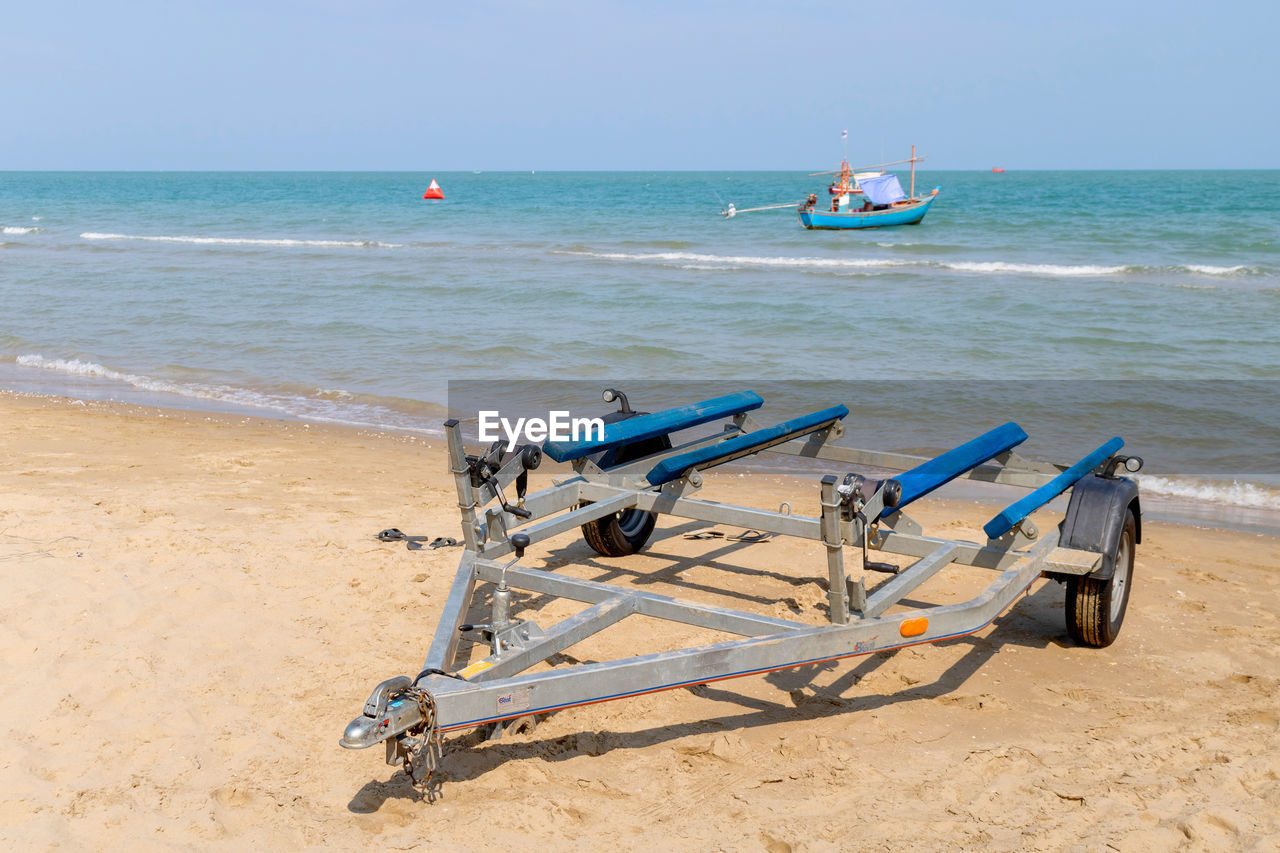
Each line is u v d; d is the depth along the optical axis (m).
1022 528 4.91
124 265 30.02
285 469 9.09
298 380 14.20
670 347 16.22
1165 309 19.95
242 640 5.07
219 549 6.46
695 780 3.81
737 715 4.39
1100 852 3.32
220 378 14.40
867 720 4.34
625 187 149.62
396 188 147.88
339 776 3.79
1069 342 16.39
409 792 3.68
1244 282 25.19
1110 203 74.88
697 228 49.78
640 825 3.48
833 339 16.94
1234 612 5.76
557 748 4.04
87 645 4.94
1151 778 3.83
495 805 3.59
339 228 49.56
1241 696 4.62
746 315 19.52
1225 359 14.87
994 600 4.31
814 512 7.95
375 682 4.63
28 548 6.34
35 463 8.95
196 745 4.00
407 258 32.75
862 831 3.44
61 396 13.23
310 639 5.11
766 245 38.44
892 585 4.36
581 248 37.19
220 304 21.31
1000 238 40.91
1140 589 6.17
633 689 3.67
